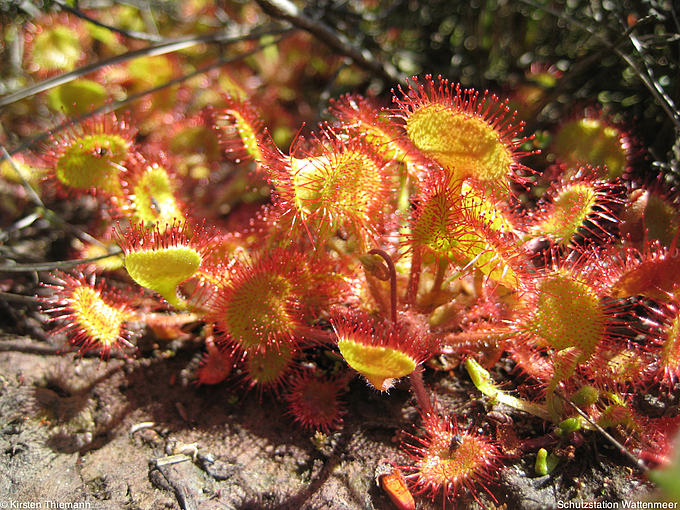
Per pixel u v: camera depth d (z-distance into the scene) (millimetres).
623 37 68
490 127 49
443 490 51
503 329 56
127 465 56
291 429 59
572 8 90
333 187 55
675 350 48
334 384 59
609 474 50
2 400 61
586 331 50
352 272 63
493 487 51
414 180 63
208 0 113
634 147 70
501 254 52
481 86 93
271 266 57
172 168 78
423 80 94
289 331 56
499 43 96
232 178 87
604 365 52
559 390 53
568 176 62
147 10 105
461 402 58
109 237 78
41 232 84
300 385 59
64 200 89
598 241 66
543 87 86
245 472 55
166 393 64
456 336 59
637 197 59
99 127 65
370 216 57
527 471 51
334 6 90
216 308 58
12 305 72
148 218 65
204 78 98
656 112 74
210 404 63
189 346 69
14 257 78
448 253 55
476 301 61
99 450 57
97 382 64
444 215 52
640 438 51
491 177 51
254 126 61
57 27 96
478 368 56
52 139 68
